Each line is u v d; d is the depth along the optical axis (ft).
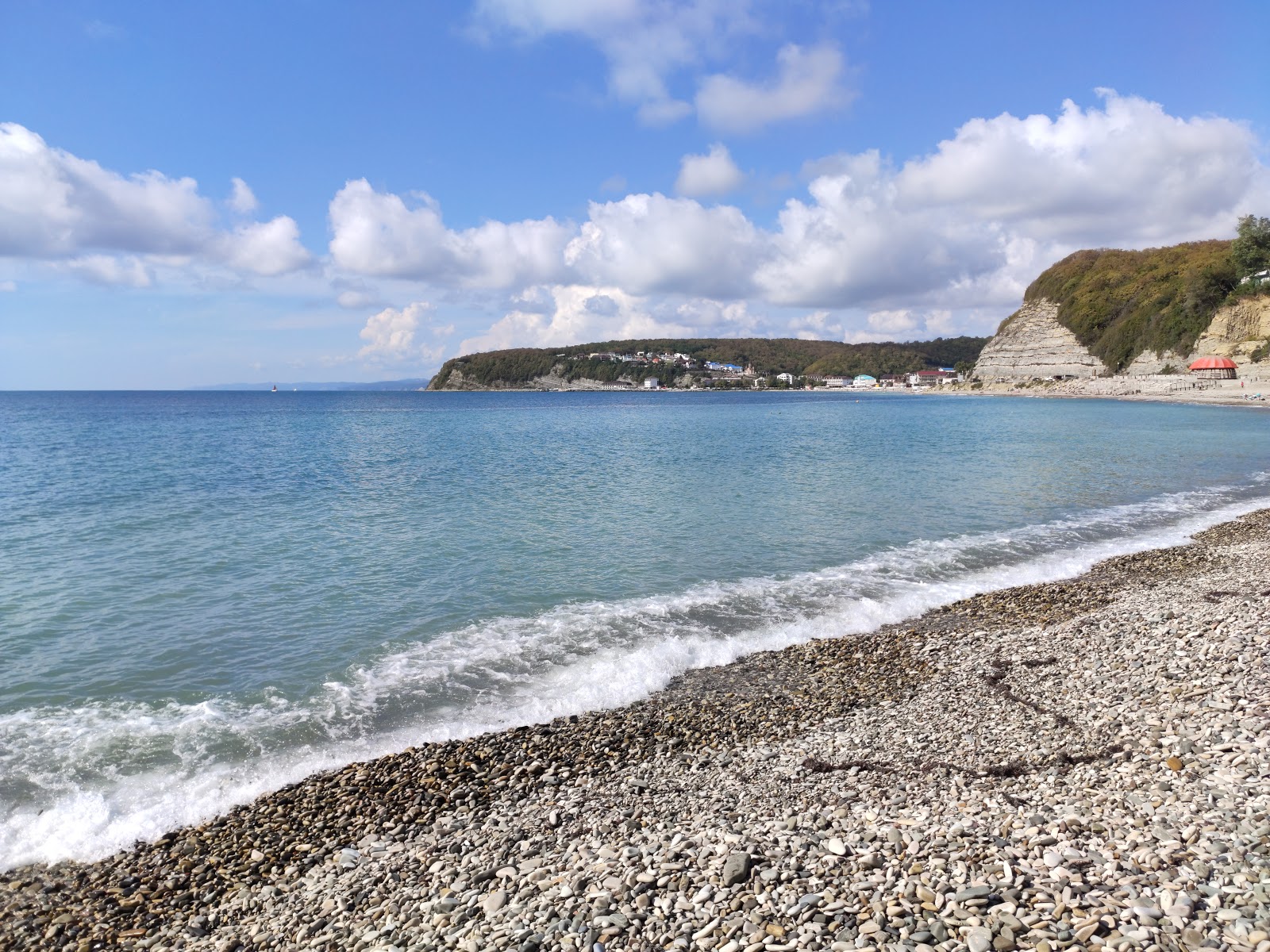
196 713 37.09
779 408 427.33
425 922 20.49
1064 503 93.97
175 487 107.34
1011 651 42.27
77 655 44.37
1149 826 21.42
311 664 43.27
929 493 100.73
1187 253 488.85
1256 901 17.28
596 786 29.12
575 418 320.70
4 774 31.27
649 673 41.55
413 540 73.00
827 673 40.86
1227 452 149.69
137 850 25.91
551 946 18.54
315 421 295.07
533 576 60.80
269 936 20.79
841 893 19.47
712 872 21.13
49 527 78.95
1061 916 17.57
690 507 90.79
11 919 22.27
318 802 28.63
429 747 32.91
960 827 22.43
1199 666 35.63
